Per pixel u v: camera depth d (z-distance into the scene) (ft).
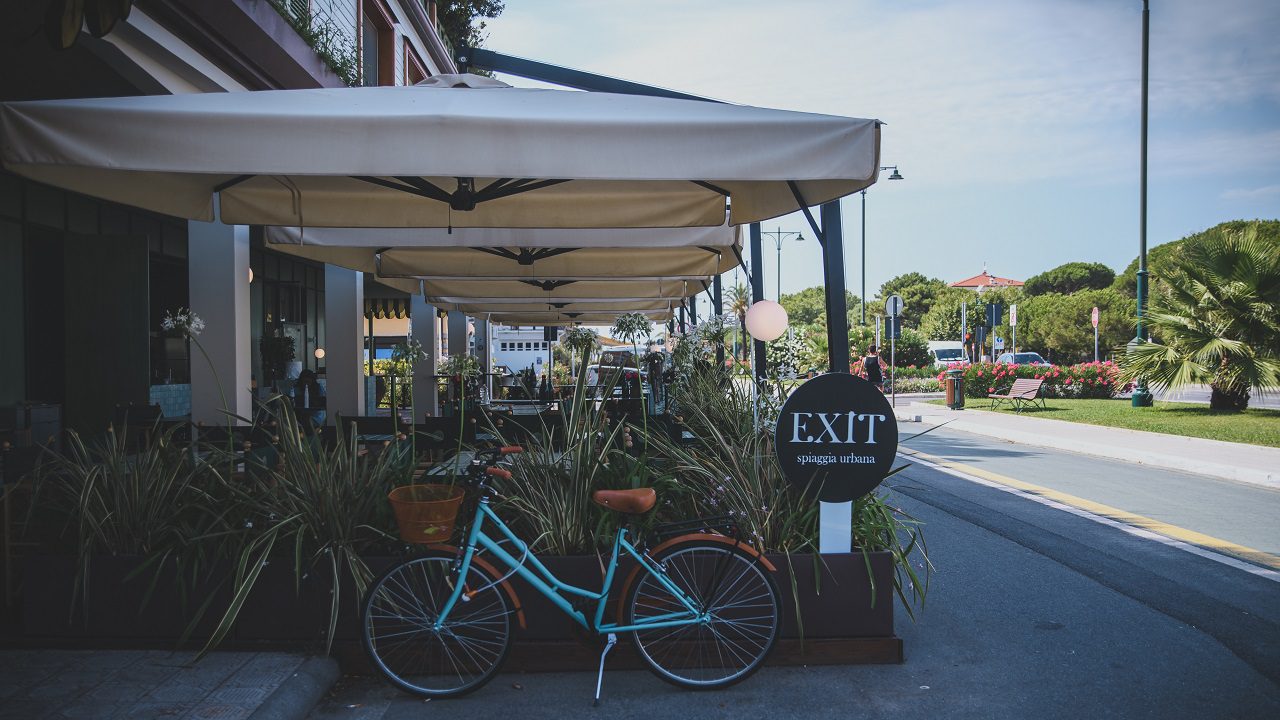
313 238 22.65
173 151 12.05
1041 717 12.31
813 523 14.98
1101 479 35.32
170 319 23.21
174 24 24.34
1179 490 32.48
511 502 14.66
